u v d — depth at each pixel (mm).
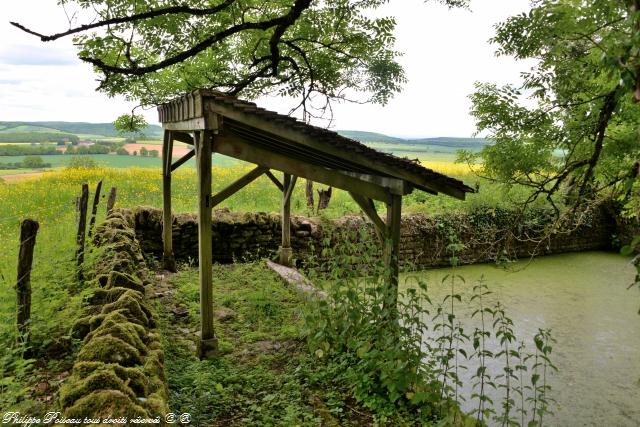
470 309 9531
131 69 6504
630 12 3330
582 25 4973
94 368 2852
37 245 5812
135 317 4016
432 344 7609
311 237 11469
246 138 6137
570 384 6535
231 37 11031
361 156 5145
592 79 6203
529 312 9508
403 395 4590
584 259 14461
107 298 4480
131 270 5559
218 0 8438
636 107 5859
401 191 5469
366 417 4320
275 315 6805
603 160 6434
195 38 8500
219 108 4684
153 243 10211
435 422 4219
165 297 7461
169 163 8977
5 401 2930
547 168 7164
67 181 14773
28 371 3557
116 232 7047
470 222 13555
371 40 10148
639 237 3414
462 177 18656
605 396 6227
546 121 6770
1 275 4652
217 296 7691
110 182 14844
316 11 9883
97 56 7039
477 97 7020
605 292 11039
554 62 6293
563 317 9250
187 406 4078
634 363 7246
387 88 11414
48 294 4594
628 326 8820
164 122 8070
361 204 5688
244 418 4125
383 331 4809
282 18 7484
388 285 5137
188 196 14133
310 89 10828
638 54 3100
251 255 10617
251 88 11305
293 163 5336
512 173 7059
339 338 5258
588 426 5508
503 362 7133
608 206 15523
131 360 3178
